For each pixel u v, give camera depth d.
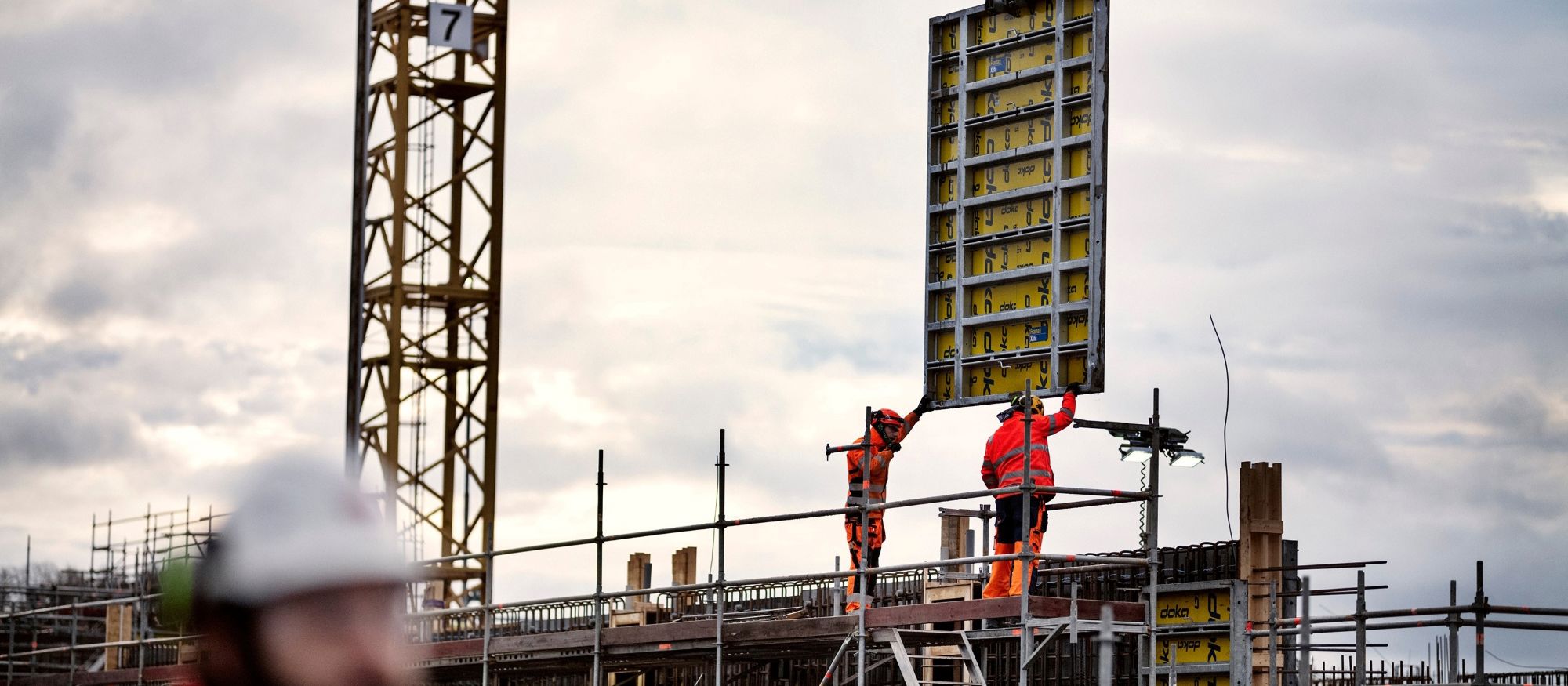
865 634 23.25
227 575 1.84
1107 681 10.31
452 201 53.94
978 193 29.55
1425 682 24.06
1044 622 21.69
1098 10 27.78
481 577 51.12
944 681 25.23
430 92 53.81
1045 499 23.30
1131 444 22.53
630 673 32.75
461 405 53.19
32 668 52.53
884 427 25.62
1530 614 19.23
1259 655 25.09
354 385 31.41
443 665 29.69
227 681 1.83
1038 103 28.70
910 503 23.09
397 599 1.88
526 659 28.53
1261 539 25.14
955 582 26.17
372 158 52.69
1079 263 27.84
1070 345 27.92
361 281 32.03
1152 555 22.20
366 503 1.91
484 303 53.38
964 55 29.73
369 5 30.09
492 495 53.31
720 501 26.09
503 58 54.19
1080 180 27.91
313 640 1.84
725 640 25.31
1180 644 25.00
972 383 29.31
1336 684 27.72
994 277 29.03
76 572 59.25
